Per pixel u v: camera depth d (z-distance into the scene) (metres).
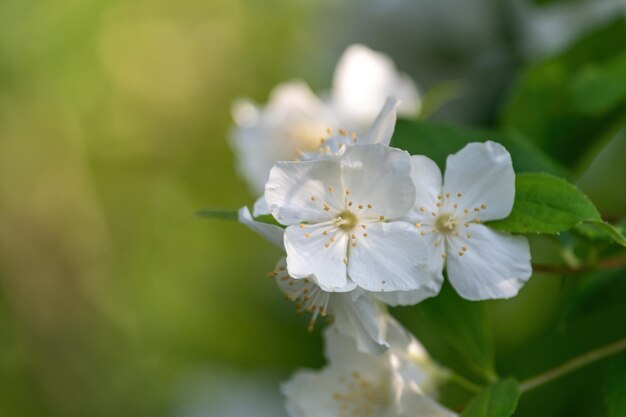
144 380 0.73
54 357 0.77
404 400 0.40
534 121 0.48
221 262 0.72
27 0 0.76
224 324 0.68
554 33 0.58
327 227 0.39
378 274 0.38
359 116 0.51
